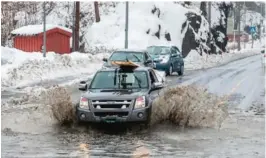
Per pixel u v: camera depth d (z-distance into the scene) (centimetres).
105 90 1880
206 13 9256
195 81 3888
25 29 6300
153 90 1927
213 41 9012
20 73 3828
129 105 1752
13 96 2802
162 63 4422
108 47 6944
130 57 3462
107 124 1775
